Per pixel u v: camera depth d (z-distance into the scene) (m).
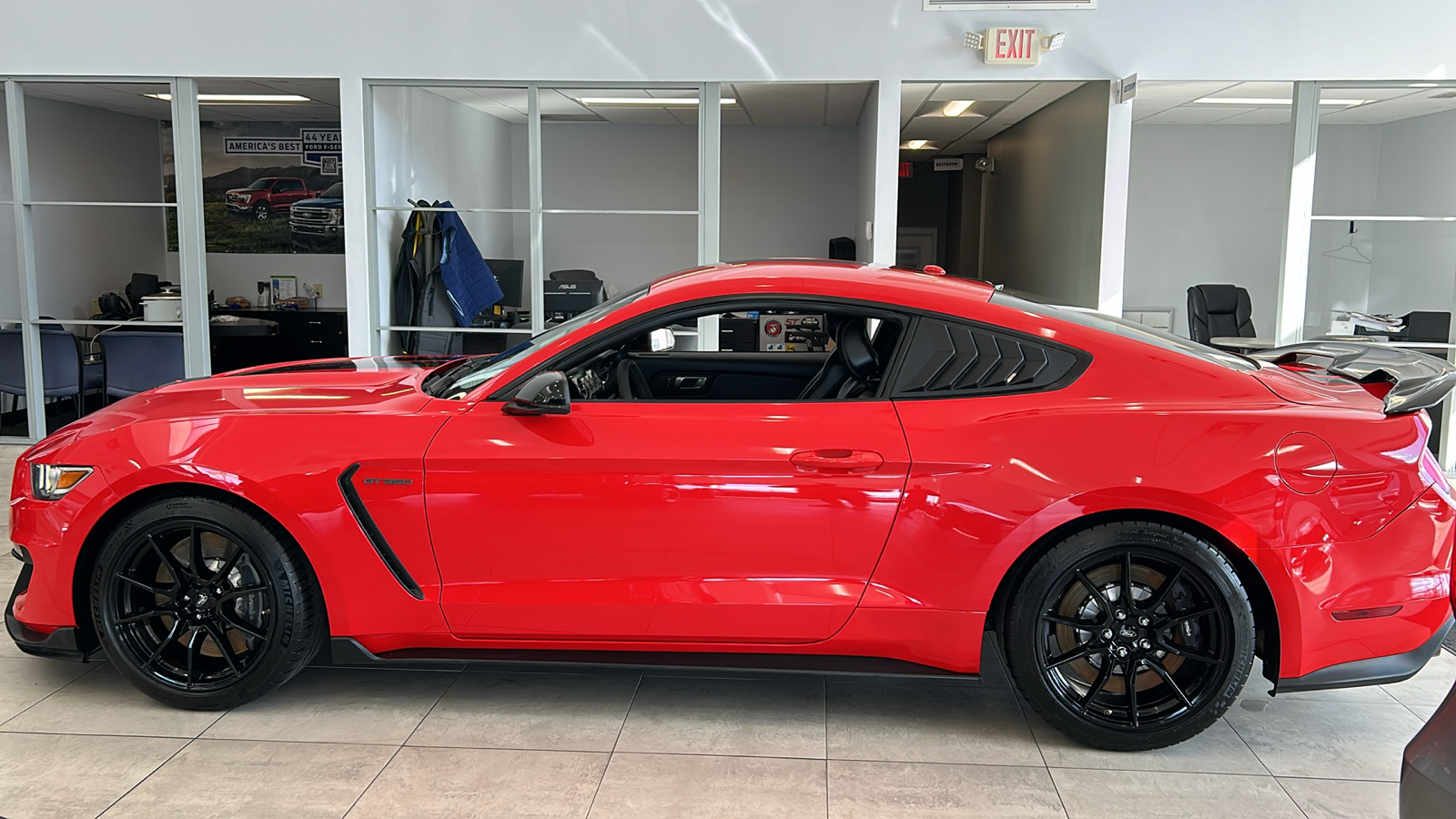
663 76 6.58
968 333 2.66
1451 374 2.63
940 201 15.88
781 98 8.73
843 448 2.54
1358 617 2.49
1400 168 10.73
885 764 2.58
